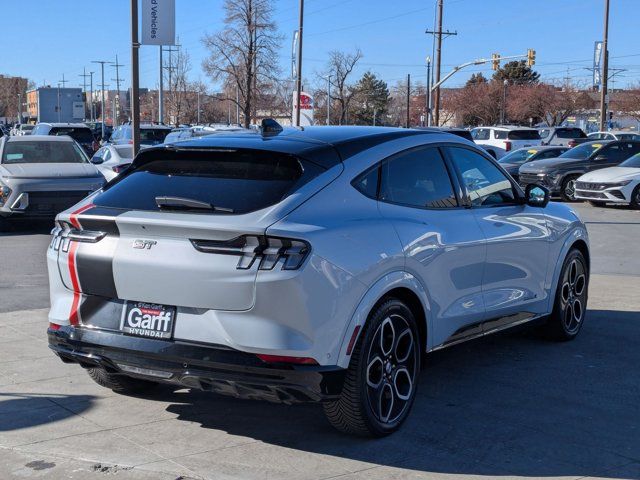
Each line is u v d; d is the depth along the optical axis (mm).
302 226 4176
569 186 21969
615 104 71938
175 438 4715
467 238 5367
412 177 5152
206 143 4816
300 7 31422
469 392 5570
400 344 4812
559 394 5539
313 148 4680
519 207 6176
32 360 6270
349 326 4312
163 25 13039
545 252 6383
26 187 13844
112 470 4230
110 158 19688
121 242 4406
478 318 5578
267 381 4094
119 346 4387
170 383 4414
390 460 4391
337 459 4398
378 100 84500
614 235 14828
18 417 5047
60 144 15539
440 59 45219
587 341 6961
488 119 87000
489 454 4484
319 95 68688
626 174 19500
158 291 4285
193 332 4199
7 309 8133
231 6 44781
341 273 4254
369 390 4520
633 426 4941
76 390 5586
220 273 4113
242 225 4098
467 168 5738
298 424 4953
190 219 4223
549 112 82188
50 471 4219
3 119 132250
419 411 5176
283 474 4191
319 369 4152
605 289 9336
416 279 4855
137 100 13352
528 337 7090
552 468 4305
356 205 4609
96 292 4527
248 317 4090
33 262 11242
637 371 6094
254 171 4586
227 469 4250
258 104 49500
